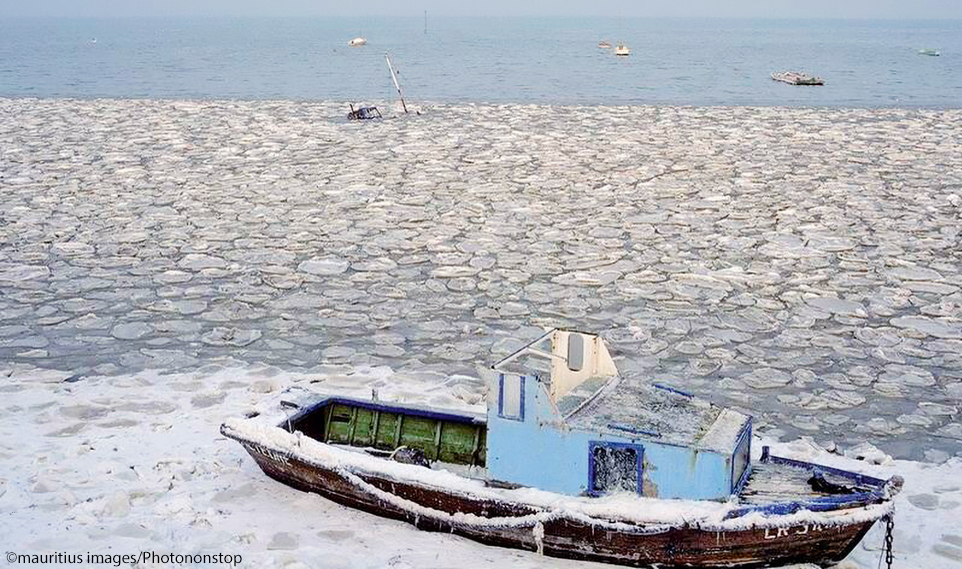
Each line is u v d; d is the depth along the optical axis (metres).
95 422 9.28
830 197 19.56
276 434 7.48
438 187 20.56
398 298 13.48
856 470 8.55
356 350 11.58
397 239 16.47
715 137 27.25
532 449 6.73
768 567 6.41
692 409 6.97
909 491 8.12
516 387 6.71
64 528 6.98
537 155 24.33
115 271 14.70
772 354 11.57
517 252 15.71
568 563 6.55
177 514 7.20
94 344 11.71
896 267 14.95
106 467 8.07
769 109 34.03
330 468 7.19
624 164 23.09
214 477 7.91
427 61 64.81
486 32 174.62
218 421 9.27
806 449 9.01
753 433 9.50
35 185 20.86
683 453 6.39
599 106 35.00
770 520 6.19
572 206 18.86
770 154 24.44
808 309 13.09
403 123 30.25
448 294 13.65
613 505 6.41
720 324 12.51
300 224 17.50
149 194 20.02
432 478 6.88
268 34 156.25
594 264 15.05
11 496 7.51
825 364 11.30
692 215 18.12
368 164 23.16
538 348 7.43
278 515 7.21
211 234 16.81
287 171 22.34
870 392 10.55
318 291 13.77
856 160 23.56
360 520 7.14
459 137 27.28
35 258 15.32
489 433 6.82
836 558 6.46
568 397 7.10
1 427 9.11
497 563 6.52
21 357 11.26
